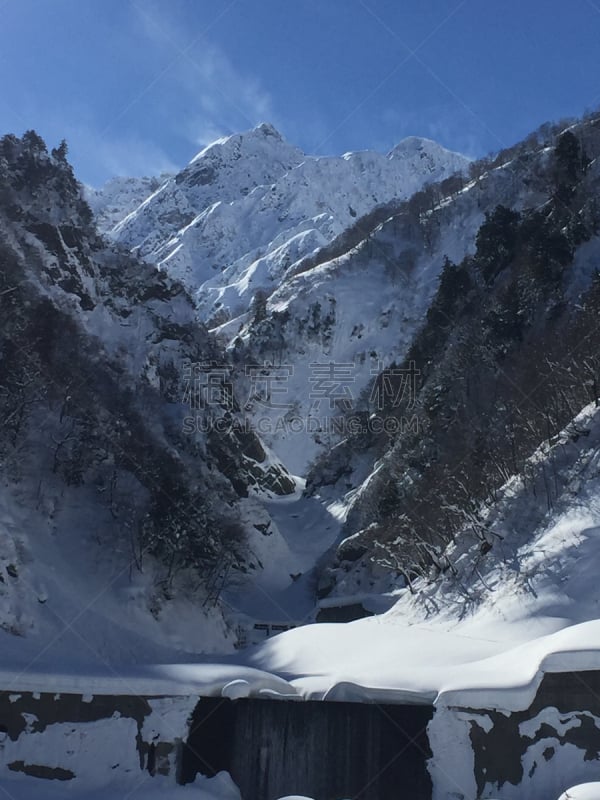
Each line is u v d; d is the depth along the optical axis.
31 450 92.88
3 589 72.44
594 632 40.66
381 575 103.50
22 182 157.50
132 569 87.06
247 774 44.41
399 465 114.12
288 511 160.12
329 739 43.97
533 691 39.00
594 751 37.44
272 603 118.88
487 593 63.94
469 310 140.25
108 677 43.78
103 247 175.50
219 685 45.47
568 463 69.62
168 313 170.38
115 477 95.00
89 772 42.16
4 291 101.44
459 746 39.81
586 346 87.50
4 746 41.78
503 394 99.62
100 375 120.31
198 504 98.56
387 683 44.06
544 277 120.00
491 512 72.50
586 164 147.38
